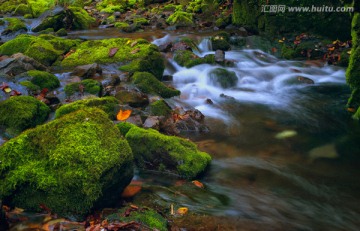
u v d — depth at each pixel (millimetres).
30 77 6461
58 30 12055
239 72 8867
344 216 3695
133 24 12727
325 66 9336
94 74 7484
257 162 4816
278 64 9664
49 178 3271
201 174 4426
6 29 11914
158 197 3811
